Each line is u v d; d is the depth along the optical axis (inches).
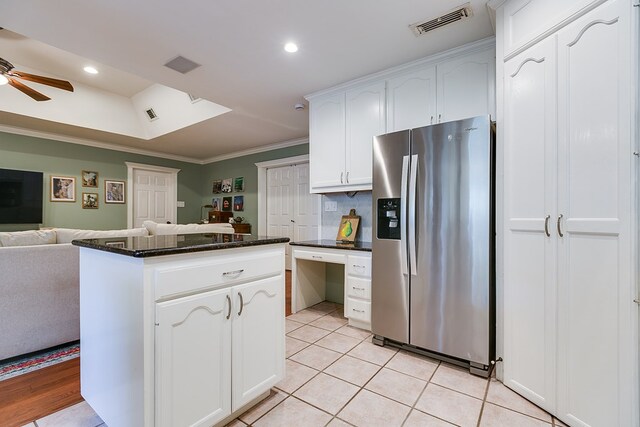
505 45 70.8
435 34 85.0
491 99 87.4
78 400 66.6
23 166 187.5
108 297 53.5
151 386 45.7
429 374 77.6
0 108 152.6
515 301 68.5
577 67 55.4
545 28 61.1
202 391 52.1
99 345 56.5
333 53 95.0
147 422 45.3
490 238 76.0
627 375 48.8
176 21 78.7
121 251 46.7
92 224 215.6
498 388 71.2
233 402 57.1
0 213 177.8
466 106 91.1
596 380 52.9
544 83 61.4
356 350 91.7
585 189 54.4
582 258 54.9
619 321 49.8
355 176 113.6
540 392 62.8
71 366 82.0
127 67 103.6
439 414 61.8
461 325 79.0
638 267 47.6
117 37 86.0
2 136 180.1
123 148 229.8
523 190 66.2
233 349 57.2
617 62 49.8
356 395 68.4
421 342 85.8
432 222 83.6
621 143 49.4
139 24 80.0
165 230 140.6
